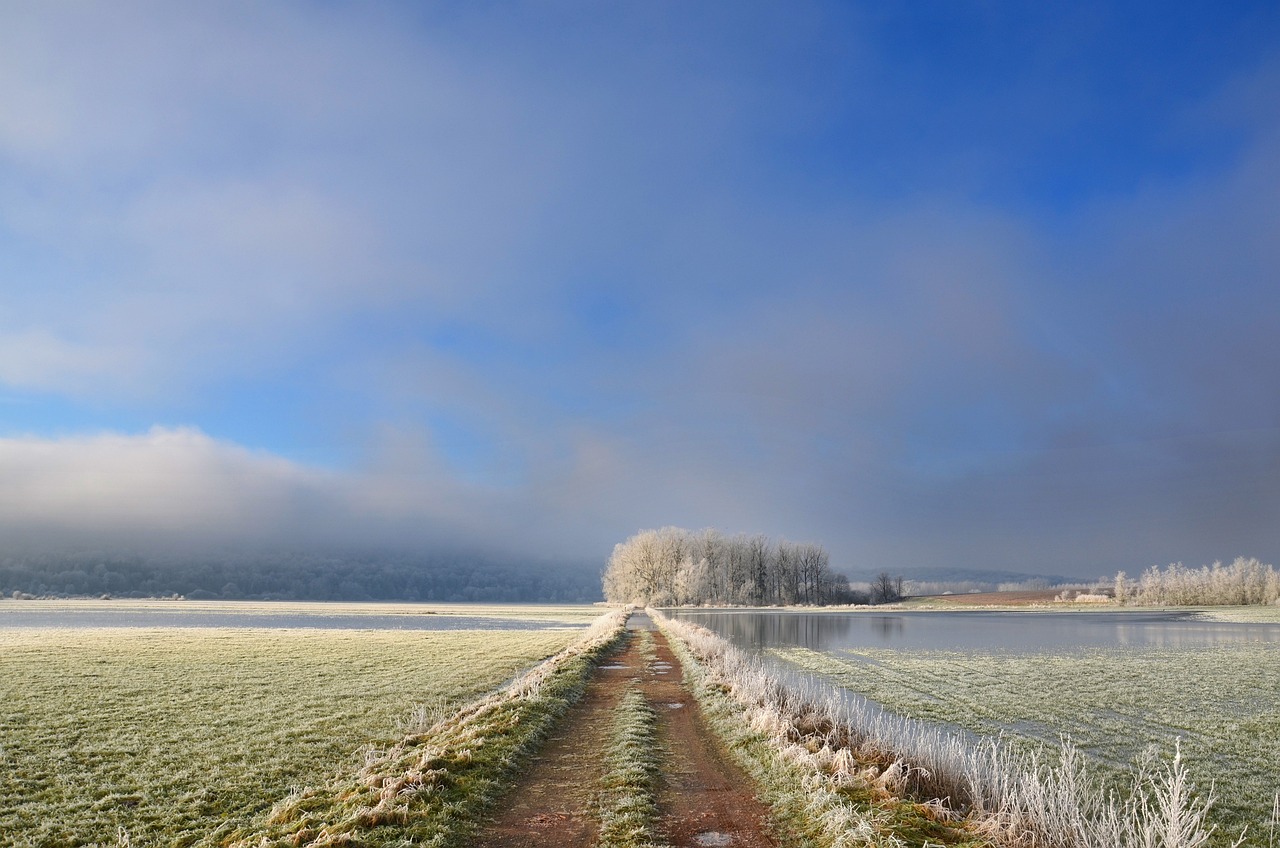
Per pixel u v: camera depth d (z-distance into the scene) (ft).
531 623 271.49
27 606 459.32
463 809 35.78
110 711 71.20
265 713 70.90
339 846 30.96
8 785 46.85
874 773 40.91
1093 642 175.11
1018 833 32.24
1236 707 83.51
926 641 179.52
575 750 50.31
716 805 38.04
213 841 36.96
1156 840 32.94
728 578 521.65
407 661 118.21
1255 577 465.47
